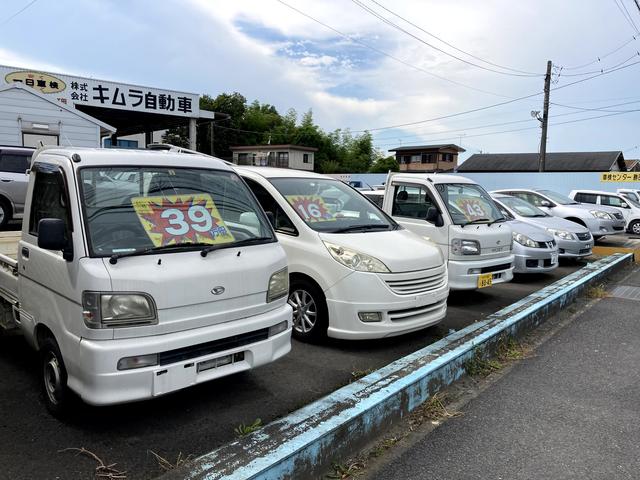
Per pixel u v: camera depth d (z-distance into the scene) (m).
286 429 3.03
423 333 5.70
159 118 21.02
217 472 2.55
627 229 17.75
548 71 28.08
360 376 4.39
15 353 4.77
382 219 6.05
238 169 6.05
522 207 11.36
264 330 3.73
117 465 2.99
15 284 4.14
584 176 26.48
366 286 4.84
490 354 4.98
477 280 6.85
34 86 16.09
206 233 3.67
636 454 3.33
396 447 3.38
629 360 5.10
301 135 54.16
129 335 3.11
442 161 56.47
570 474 3.09
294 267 5.24
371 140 60.44
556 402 4.11
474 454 3.30
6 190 10.17
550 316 6.57
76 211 3.30
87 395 3.06
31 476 2.86
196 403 3.84
